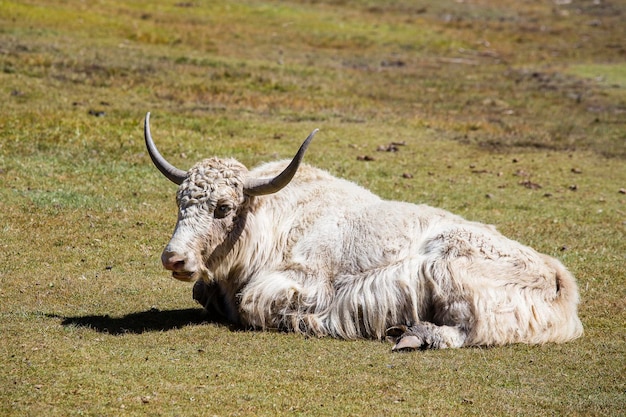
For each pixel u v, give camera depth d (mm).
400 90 46625
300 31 64500
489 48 66562
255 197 14656
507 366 12906
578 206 25969
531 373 12641
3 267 17375
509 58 62875
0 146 27250
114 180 25188
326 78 47969
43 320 14203
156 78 41812
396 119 38188
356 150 31703
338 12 74688
